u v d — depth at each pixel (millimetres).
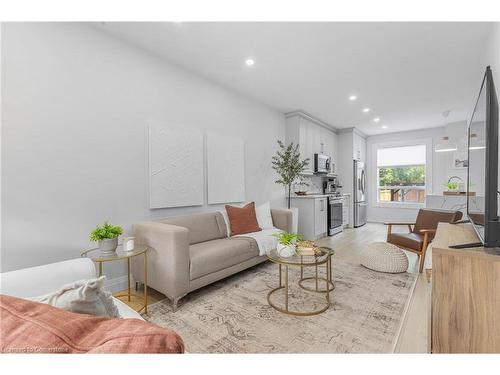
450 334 1149
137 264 2322
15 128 1803
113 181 2348
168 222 2576
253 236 2953
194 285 2139
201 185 3188
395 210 6504
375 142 6836
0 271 1748
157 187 2693
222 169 3500
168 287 2006
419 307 2020
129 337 477
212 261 2277
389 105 4379
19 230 1823
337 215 5262
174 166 2863
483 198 1370
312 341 1580
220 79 3324
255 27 2244
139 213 2551
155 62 2705
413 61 2852
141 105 2580
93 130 2215
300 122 4785
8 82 1773
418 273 2801
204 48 2586
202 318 1863
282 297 2215
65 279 1185
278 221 3596
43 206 1930
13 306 536
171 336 494
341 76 3240
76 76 2113
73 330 496
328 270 2137
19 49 1822
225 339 1607
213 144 3371
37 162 1900
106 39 2309
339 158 6281
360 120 5383
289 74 3189
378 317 1865
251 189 4059
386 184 6738
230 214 3152
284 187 4789
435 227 3143
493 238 1191
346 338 1608
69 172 2066
